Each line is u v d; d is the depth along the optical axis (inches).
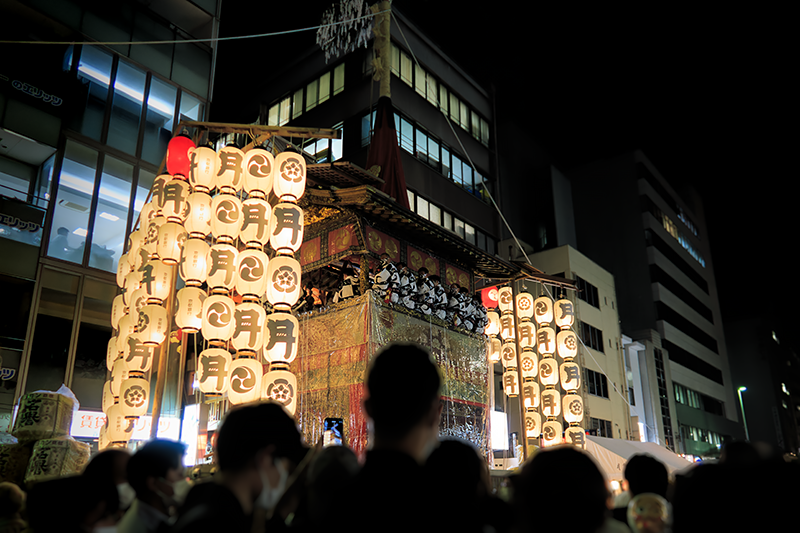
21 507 161.0
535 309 554.9
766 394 2192.4
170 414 556.7
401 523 62.7
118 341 369.7
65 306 615.8
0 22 624.4
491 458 471.5
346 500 66.2
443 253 482.6
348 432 386.3
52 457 269.6
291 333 334.0
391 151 542.3
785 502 55.6
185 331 341.4
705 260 2050.9
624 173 1614.2
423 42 1050.1
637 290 1531.7
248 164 343.9
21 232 593.9
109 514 121.6
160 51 766.5
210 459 377.4
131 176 703.7
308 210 414.6
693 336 1724.9
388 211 393.4
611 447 570.6
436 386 76.3
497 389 899.4
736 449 113.2
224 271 327.3
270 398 323.9
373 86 929.5
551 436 518.6
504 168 1405.0
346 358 399.9
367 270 401.1
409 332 422.0
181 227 350.9
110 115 697.6
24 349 573.0
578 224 1635.1
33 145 622.8
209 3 841.5
